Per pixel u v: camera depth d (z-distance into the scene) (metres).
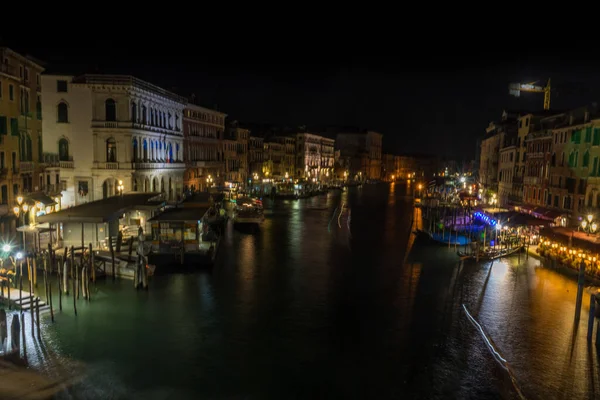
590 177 38.59
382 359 20.05
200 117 71.25
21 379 17.45
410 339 21.97
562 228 35.66
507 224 41.28
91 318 23.33
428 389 17.86
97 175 45.56
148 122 51.03
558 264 33.56
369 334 22.48
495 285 30.25
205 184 72.62
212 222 50.88
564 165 43.78
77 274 25.38
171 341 21.20
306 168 123.56
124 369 18.67
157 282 29.59
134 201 39.50
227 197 73.12
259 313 24.83
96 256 30.11
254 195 87.44
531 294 28.38
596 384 18.28
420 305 26.45
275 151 110.06
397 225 57.56
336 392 17.55
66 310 24.12
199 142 70.81
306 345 21.20
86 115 45.22
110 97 45.41
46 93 44.81
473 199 71.50
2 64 32.69
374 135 172.12
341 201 90.19
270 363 19.53
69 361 19.05
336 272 33.22
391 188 138.12
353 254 39.38
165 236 34.12
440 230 50.78
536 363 19.83
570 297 27.83
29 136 38.91
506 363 19.75
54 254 29.56
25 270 29.23
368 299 27.41
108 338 21.22
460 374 18.92
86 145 45.47
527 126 56.66
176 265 33.16
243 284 29.72
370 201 91.44
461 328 23.23
